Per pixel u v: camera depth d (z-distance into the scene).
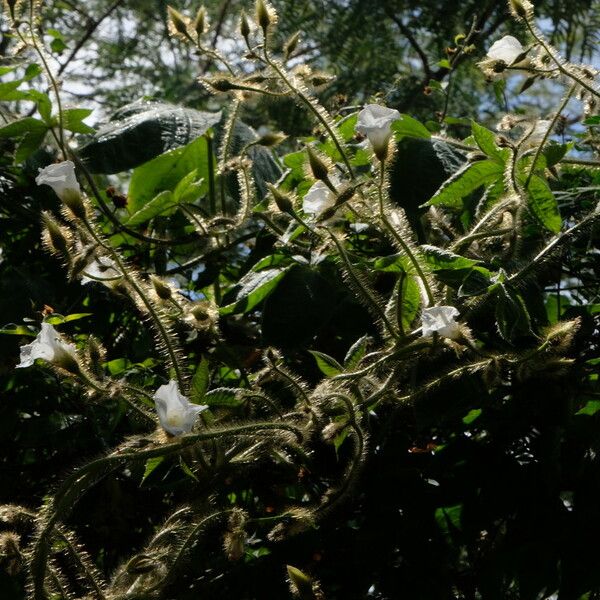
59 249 1.01
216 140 1.31
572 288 1.19
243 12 1.08
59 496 0.92
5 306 1.19
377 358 1.05
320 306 1.10
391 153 0.98
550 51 1.04
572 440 1.05
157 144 1.27
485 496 1.05
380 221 1.02
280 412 1.02
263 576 1.04
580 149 1.32
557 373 1.00
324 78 1.13
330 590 1.06
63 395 1.16
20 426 1.18
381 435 1.05
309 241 1.17
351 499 1.07
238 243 1.24
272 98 1.11
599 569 1.01
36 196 1.31
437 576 1.04
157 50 2.80
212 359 1.16
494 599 1.02
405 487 1.06
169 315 1.07
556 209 1.05
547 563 1.02
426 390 1.01
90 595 1.00
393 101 2.35
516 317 1.00
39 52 1.20
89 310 1.24
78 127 1.30
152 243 1.27
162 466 1.10
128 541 1.13
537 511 1.04
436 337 0.99
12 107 2.02
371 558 1.05
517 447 1.09
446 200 1.10
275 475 1.10
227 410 1.04
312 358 1.17
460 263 1.00
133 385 1.08
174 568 0.98
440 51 2.34
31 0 1.18
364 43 2.45
